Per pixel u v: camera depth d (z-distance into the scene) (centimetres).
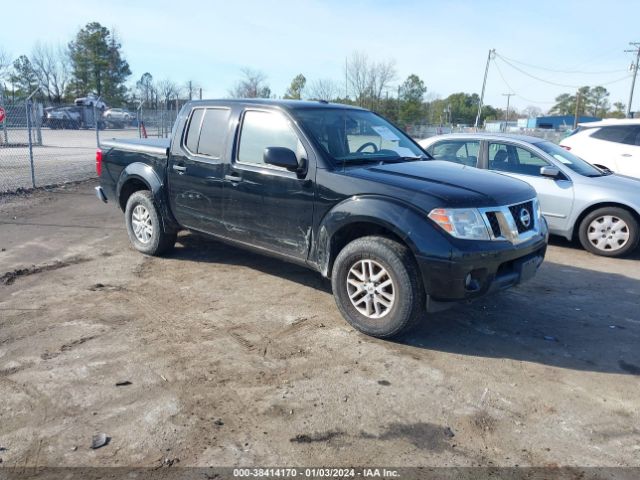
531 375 377
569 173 732
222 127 536
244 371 370
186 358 386
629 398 350
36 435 294
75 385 346
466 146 812
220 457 280
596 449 296
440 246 381
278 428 305
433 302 397
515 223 422
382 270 411
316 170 450
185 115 578
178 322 450
